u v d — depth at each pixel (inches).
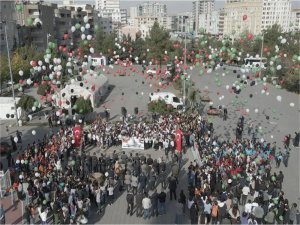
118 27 5999.0
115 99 1692.9
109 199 698.8
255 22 4485.7
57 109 1295.5
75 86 1393.9
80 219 612.1
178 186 772.0
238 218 578.6
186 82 1721.2
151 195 722.2
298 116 1421.0
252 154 856.9
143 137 998.4
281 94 1830.7
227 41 1268.5
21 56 1939.0
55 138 964.0
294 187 782.5
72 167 777.6
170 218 650.2
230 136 1137.4
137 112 1405.0
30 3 3051.2
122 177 771.4
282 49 2006.6
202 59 1454.2
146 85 2066.9
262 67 1360.7
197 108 1467.8
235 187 697.6
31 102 1248.8
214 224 614.9
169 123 1093.8
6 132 1155.9
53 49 1023.6
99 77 1802.4
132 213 663.1
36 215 647.8
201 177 710.5
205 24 6530.5
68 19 3585.1
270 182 704.4
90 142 1026.7
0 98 1325.0
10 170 786.2
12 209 671.1
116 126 1090.1
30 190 661.3
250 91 1899.6
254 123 1307.8
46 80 1061.1
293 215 609.9
